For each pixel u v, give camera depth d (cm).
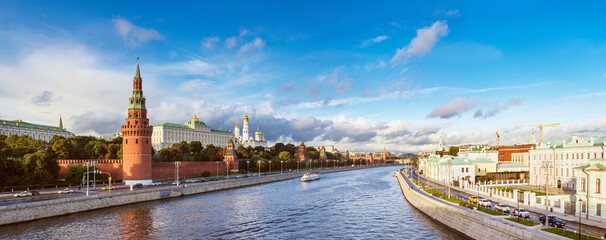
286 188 17375
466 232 7556
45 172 13575
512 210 7769
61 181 14012
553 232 5944
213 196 14188
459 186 13838
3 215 8612
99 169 15388
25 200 10325
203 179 18062
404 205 11800
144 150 15288
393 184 19525
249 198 13575
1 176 12538
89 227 8656
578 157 12119
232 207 11481
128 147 15125
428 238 7662
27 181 13000
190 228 8638
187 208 11262
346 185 18950
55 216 9750
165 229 8525
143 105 15750
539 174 14188
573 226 6675
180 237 7869
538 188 12769
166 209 11069
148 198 12794
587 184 7206
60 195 11444
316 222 9325
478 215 7250
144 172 15238
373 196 14188
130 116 15288
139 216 9969
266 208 11319
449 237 7662
